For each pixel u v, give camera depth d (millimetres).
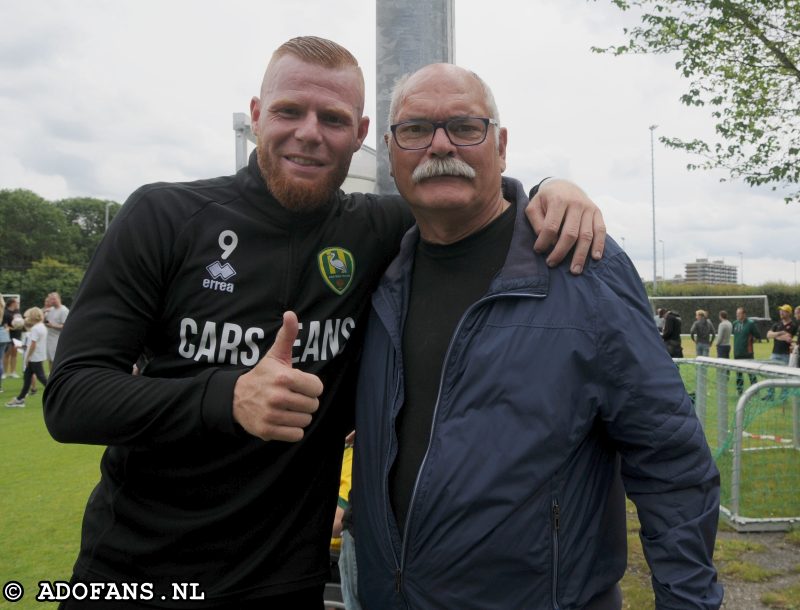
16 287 53906
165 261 1693
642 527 1595
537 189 1926
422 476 1583
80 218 76625
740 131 7547
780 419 6281
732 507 4695
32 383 11203
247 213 1779
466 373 1590
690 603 1456
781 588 3656
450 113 1665
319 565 1833
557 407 1520
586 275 1593
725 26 6945
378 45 2598
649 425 1519
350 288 1880
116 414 1464
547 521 1514
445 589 1562
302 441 1746
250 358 1722
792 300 34688
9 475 5957
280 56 1775
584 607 1564
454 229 1761
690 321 32812
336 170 1803
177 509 1695
